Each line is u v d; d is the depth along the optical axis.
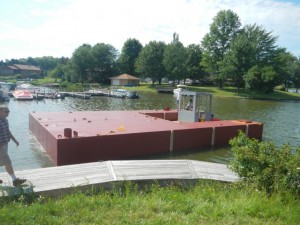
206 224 4.87
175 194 6.17
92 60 100.56
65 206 5.34
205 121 20.36
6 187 6.26
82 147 12.86
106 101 54.06
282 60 78.50
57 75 130.12
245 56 73.50
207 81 94.31
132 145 14.26
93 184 6.56
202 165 8.52
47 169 7.46
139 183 6.96
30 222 4.68
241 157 6.63
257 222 5.03
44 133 15.02
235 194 6.33
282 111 44.22
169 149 15.66
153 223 4.73
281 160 6.39
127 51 105.44
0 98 47.88
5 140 6.38
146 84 97.19
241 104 53.47
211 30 80.56
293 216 5.21
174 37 88.88
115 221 4.83
